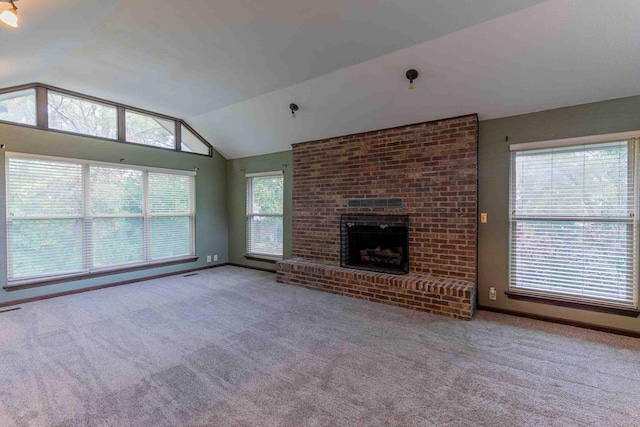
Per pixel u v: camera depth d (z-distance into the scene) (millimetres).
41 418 1744
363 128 4340
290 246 5480
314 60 3234
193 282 4938
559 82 2955
